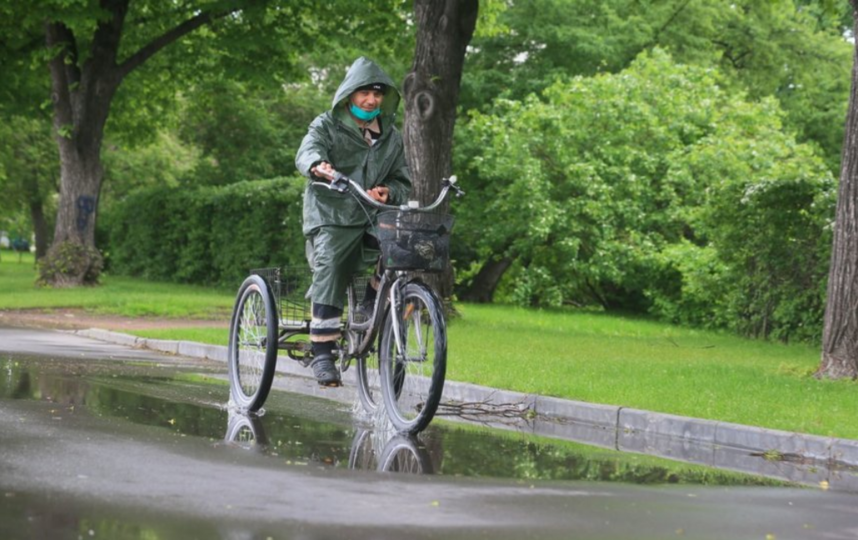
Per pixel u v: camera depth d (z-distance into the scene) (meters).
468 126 46.44
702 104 45.19
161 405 13.01
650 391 15.45
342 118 12.12
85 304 35.53
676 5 57.94
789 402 14.77
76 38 45.78
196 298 39.59
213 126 63.03
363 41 44.78
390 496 8.12
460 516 7.54
